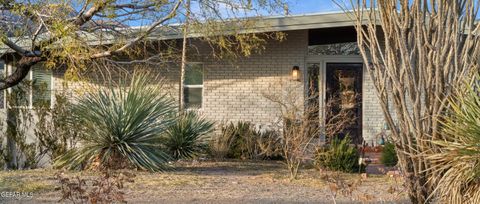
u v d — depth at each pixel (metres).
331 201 7.32
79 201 6.73
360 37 4.98
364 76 14.79
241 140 13.29
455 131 4.70
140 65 13.29
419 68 4.69
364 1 4.94
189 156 12.39
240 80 14.87
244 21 11.88
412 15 4.67
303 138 9.91
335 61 14.97
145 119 10.34
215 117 14.95
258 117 14.78
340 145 10.62
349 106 13.80
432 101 4.72
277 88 14.60
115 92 10.95
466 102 4.72
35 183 8.45
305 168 10.85
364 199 6.33
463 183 4.86
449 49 4.66
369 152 13.81
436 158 4.73
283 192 8.10
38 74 14.92
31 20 9.86
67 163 10.21
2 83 11.59
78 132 10.74
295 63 14.64
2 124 12.41
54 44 9.70
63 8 9.56
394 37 4.72
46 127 11.86
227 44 12.77
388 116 4.89
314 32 15.00
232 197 7.64
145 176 9.42
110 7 9.77
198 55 14.65
